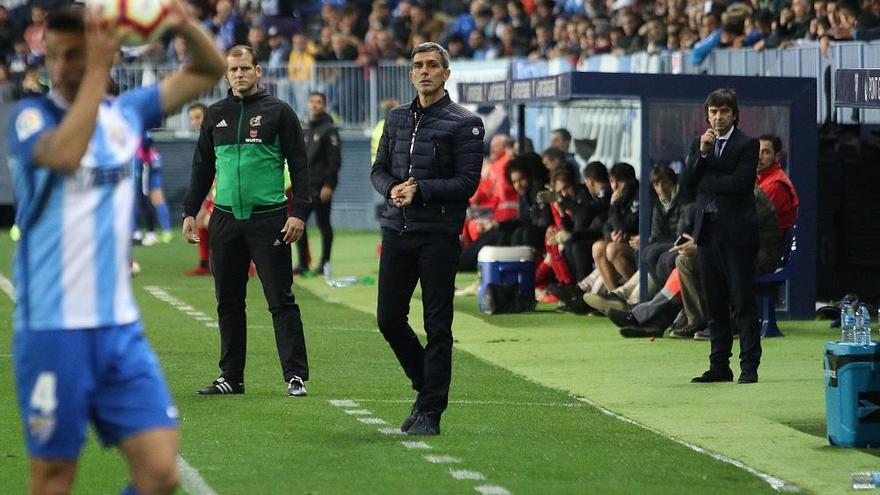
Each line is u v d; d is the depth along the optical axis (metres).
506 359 32.25
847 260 41.84
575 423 23.98
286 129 25.72
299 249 53.00
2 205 76.50
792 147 39.00
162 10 13.02
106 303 13.07
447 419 24.03
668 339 35.50
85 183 12.95
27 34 83.12
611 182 41.06
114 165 13.12
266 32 83.69
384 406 25.33
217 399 25.92
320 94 51.44
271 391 26.92
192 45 13.51
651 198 38.94
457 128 22.08
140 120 13.52
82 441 13.09
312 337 35.59
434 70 22.20
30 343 12.98
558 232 42.72
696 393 27.31
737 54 48.06
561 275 43.00
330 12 84.44
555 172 43.09
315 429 23.00
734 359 31.81
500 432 22.95
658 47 55.78
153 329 36.72
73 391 12.93
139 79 77.19
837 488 19.27
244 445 21.64
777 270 35.62
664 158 41.16
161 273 53.38
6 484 19.03
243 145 25.58
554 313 41.50
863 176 41.47
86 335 12.98
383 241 22.39
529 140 49.78
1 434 22.50
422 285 22.25
